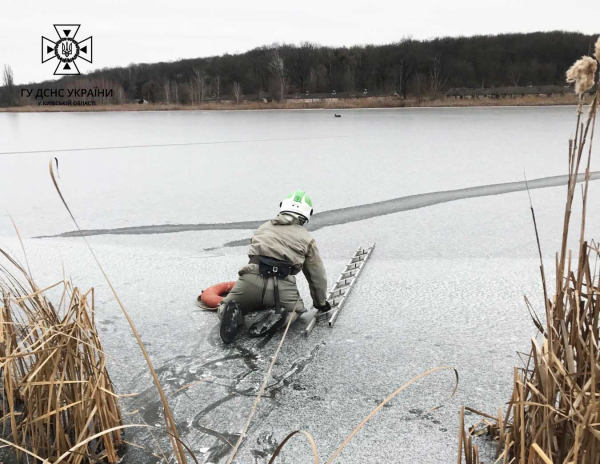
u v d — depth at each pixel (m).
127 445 2.54
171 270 5.26
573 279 1.98
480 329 3.82
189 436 2.62
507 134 18.03
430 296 4.47
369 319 4.01
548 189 9.01
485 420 2.55
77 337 2.29
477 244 6.06
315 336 3.71
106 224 7.29
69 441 2.23
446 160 12.53
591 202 8.02
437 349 3.51
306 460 2.44
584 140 1.81
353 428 2.67
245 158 13.60
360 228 6.85
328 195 8.91
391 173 10.93
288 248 3.58
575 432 1.82
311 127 22.62
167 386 3.08
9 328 2.57
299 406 2.87
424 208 7.88
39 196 9.30
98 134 21.70
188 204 8.48
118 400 2.66
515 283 4.75
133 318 4.05
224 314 3.49
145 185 10.19
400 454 2.46
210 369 3.27
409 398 2.93
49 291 4.60
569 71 1.67
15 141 19.12
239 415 2.79
